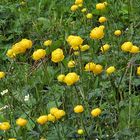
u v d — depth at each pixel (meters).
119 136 4.06
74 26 6.54
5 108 5.02
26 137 4.44
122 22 6.50
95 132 4.13
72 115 4.50
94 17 6.60
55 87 5.06
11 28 7.03
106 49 5.10
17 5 7.39
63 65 5.62
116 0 6.88
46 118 4.06
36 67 5.71
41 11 7.29
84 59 5.51
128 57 5.25
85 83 4.92
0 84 5.40
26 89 5.23
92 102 4.76
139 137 4.04
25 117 4.82
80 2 6.08
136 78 5.01
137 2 6.68
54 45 6.14
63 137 4.18
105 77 4.85
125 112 4.46
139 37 5.71
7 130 4.45
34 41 6.54
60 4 7.21
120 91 4.59
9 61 6.29
